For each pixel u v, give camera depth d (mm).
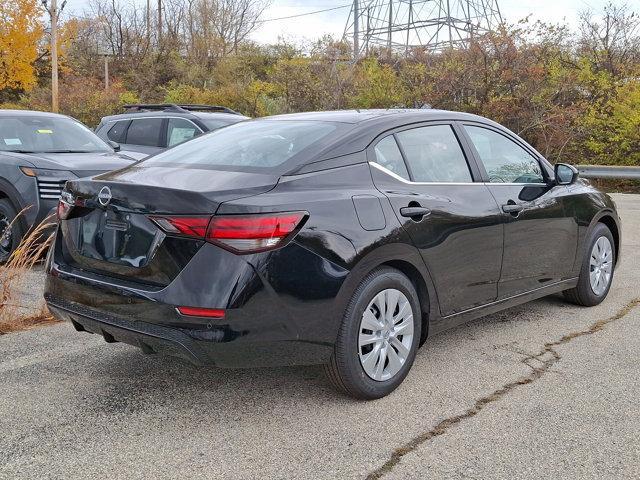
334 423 3426
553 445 3178
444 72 17422
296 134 3963
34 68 32062
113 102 27094
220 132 4453
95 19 40281
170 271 3230
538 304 5707
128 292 3334
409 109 4469
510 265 4578
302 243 3293
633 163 15312
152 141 10500
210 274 3146
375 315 3674
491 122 4816
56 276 3787
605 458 3055
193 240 3189
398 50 23781
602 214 5547
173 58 36812
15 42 27844
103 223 3572
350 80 20547
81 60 37500
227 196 3230
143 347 3410
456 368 4203
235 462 3027
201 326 3152
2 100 33500
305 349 3373
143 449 3143
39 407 3602
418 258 3842
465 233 4152
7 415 3496
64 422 3422
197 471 2945
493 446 3170
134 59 36688
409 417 3494
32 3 27641
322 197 3461
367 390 3643
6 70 28500
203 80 33062
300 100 20844
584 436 3270
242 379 4016
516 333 4910
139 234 3369
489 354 4461
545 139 15805
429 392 3822
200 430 3344
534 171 5016
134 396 3760
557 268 5090
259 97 22359
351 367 3541
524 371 4152
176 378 4027
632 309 5531
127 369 4168
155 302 3227
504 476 2896
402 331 3805
